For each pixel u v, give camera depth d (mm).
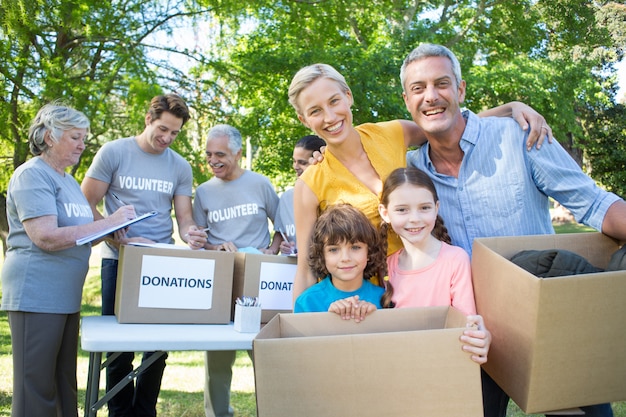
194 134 8023
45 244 2182
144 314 2180
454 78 1800
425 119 1807
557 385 1361
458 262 1679
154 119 2752
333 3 7805
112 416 2863
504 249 1667
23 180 2227
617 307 1339
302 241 1924
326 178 1885
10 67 5566
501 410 1779
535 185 1855
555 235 1702
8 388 3547
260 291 2346
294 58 7758
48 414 2248
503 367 1468
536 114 1843
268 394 1277
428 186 1735
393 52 8328
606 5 18531
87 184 2748
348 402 1279
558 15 11883
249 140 8547
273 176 9719
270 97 7988
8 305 2230
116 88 6086
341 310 1503
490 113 2008
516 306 1384
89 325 2105
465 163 1860
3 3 5379
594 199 1695
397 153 1922
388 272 1835
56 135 2299
